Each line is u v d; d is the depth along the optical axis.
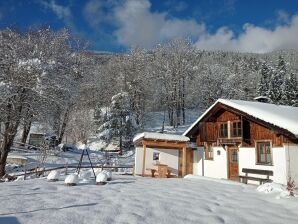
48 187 15.45
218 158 24.95
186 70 55.53
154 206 11.83
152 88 54.84
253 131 21.77
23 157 31.08
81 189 15.23
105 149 46.66
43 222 9.16
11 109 25.62
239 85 60.09
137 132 46.00
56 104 28.83
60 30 32.34
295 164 19.17
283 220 10.60
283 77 71.06
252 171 21.06
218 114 25.41
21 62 26.61
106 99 54.47
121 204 11.89
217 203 12.95
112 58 57.97
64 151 39.69
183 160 25.42
